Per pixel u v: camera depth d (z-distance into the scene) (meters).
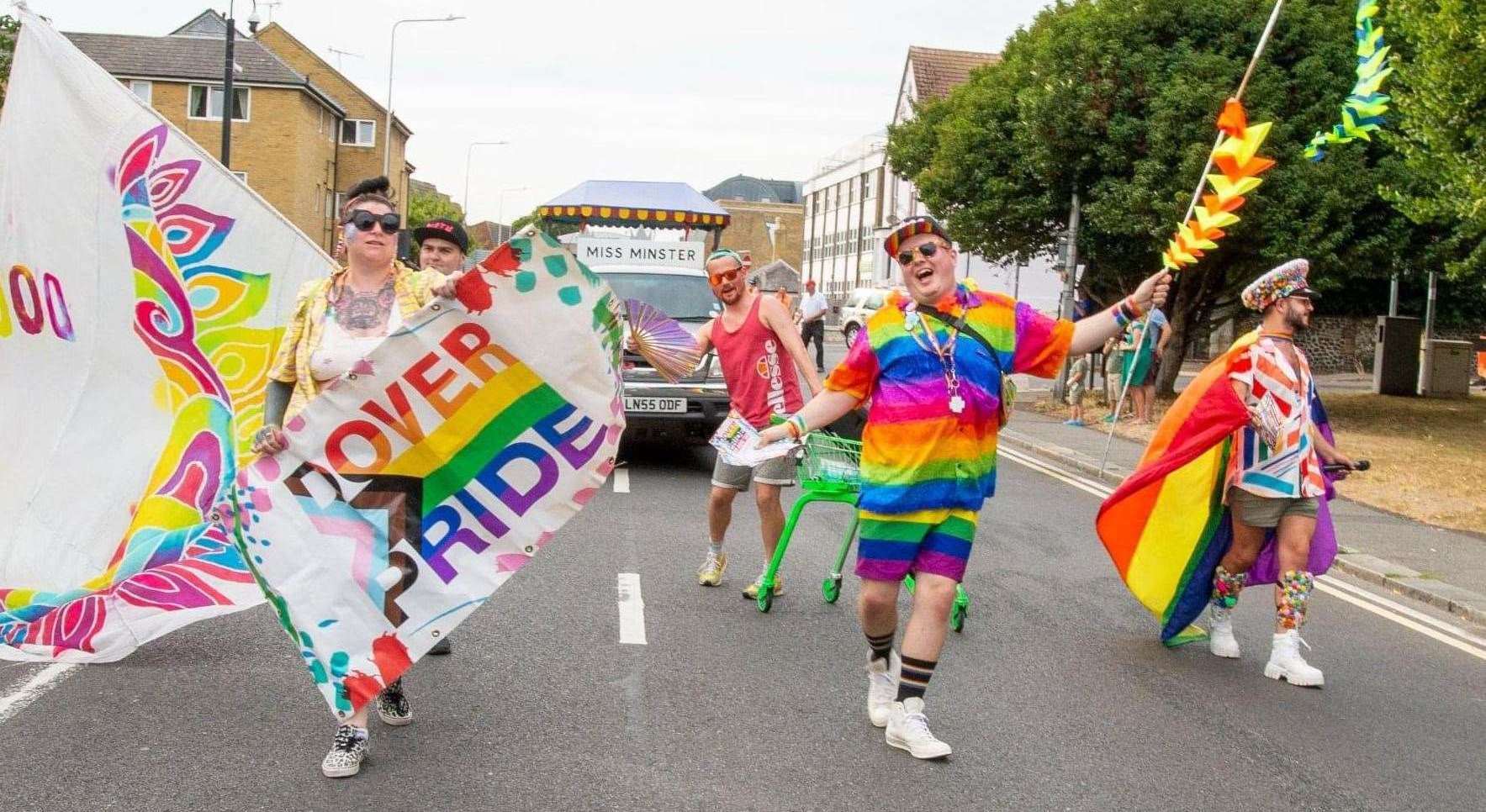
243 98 47.72
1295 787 4.77
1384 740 5.40
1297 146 18.42
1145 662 6.44
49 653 5.38
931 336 4.75
